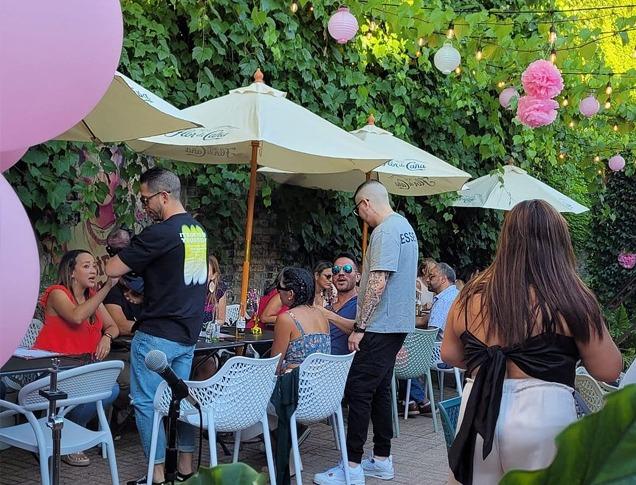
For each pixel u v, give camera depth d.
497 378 2.71
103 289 5.00
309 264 9.49
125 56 7.20
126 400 6.11
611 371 2.80
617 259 13.17
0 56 1.70
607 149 10.79
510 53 7.53
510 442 2.65
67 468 5.48
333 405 4.98
